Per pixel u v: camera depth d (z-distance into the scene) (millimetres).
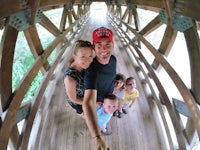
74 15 7383
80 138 3309
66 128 3471
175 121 2506
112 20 10703
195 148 2328
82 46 1732
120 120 3592
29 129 2600
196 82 1926
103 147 1388
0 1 1593
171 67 2248
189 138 2350
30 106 2684
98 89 2037
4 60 1875
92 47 1779
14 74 5578
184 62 3709
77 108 2293
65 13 4789
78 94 1997
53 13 10312
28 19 2166
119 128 3465
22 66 5754
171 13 1997
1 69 1843
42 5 2809
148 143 3213
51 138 3301
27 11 2105
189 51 1914
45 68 3254
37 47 2670
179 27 1946
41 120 3398
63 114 3742
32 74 2375
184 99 2066
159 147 3098
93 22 11953
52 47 3180
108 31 1745
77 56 1755
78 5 8414
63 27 4660
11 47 1941
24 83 2188
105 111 2736
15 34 2000
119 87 2979
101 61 1790
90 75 1687
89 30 9508
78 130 3438
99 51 1740
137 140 3283
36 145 3080
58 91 4293
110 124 3527
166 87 2867
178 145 2529
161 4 2621
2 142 1822
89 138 3305
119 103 3375
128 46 6422
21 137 2535
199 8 1549
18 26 2029
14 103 1996
